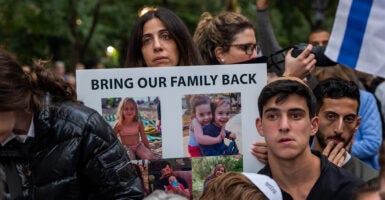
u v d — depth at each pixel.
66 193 2.96
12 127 2.84
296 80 3.18
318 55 3.97
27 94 2.84
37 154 2.97
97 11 12.86
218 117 3.43
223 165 3.43
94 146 2.99
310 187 3.21
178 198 2.56
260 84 3.45
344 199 3.17
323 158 3.26
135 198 3.05
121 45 14.05
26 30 13.38
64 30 12.69
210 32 4.53
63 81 3.06
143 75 3.41
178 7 13.91
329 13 10.50
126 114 3.42
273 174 3.25
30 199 2.96
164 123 3.42
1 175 2.83
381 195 2.29
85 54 13.84
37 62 3.07
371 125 5.17
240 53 4.47
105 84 3.41
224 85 3.43
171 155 3.42
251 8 12.10
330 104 3.87
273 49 5.13
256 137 3.44
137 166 3.41
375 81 6.49
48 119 2.96
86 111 3.03
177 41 3.83
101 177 3.00
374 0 3.74
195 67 3.42
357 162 3.76
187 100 3.42
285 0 12.01
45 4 12.25
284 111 3.12
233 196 2.75
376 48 3.77
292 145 3.12
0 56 2.78
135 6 13.69
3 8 12.41
